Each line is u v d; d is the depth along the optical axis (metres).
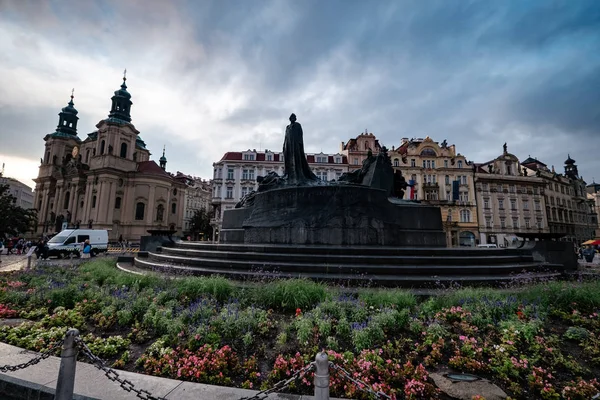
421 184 52.78
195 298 6.70
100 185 53.34
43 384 3.86
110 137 55.50
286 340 4.87
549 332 5.18
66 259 22.38
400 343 4.81
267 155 54.66
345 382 3.86
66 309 6.82
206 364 4.18
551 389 3.64
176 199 64.88
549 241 11.80
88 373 4.18
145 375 4.08
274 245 10.60
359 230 10.98
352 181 13.35
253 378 4.03
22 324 5.84
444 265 9.10
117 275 9.09
